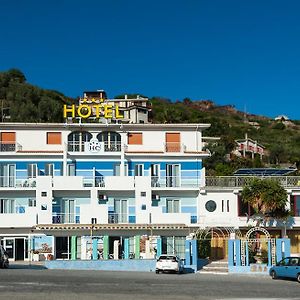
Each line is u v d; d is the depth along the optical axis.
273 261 45.03
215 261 51.94
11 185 57.75
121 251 55.06
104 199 57.69
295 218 57.66
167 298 25.25
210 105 190.12
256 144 125.25
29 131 59.69
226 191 59.22
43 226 53.91
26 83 135.38
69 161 59.25
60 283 30.19
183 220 56.69
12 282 29.89
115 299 24.08
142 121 121.25
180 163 60.28
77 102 139.00
